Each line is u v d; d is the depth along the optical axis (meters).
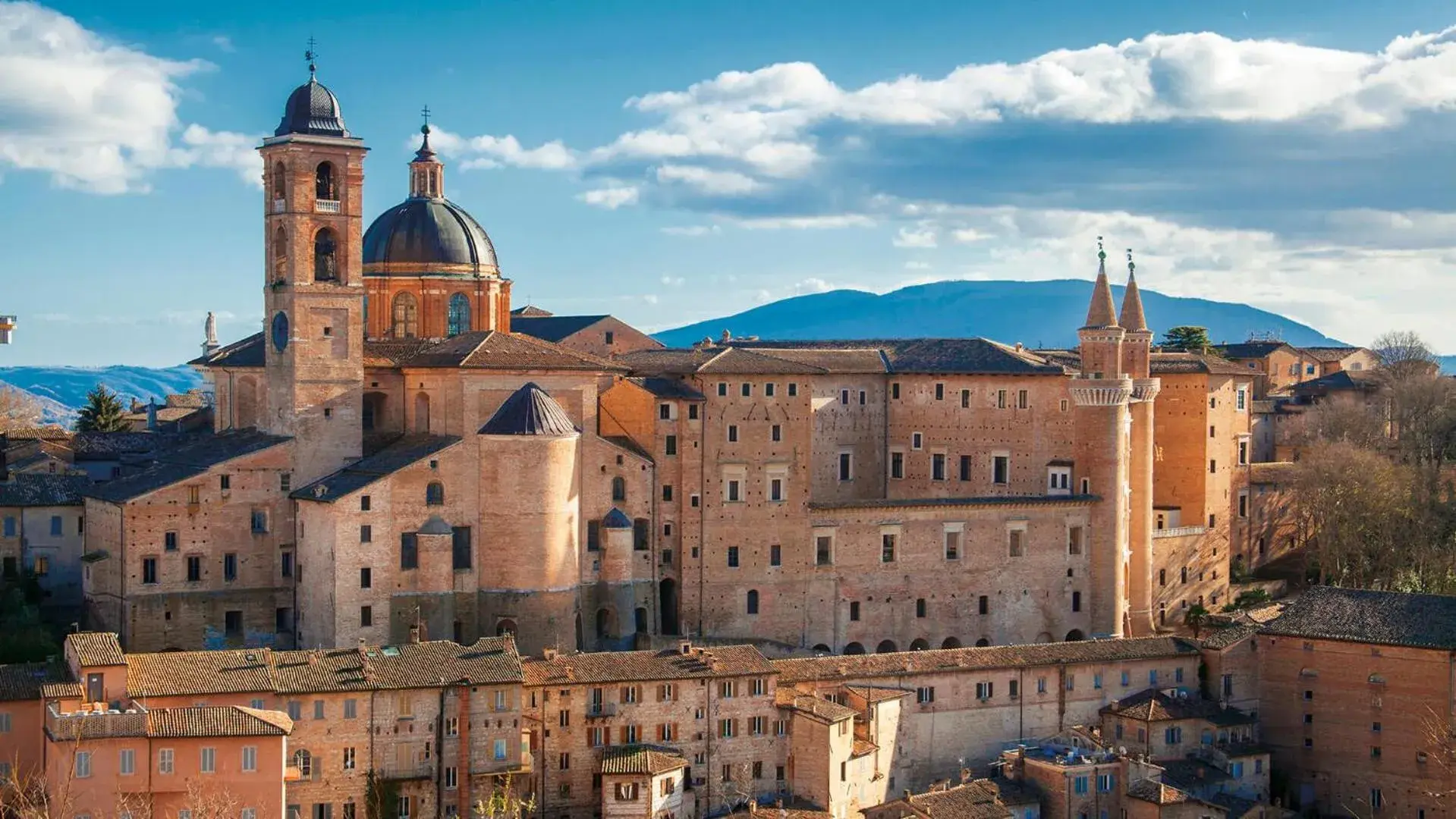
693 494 164.38
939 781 147.00
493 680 130.25
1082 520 178.50
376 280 178.62
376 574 149.00
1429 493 198.25
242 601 153.12
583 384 159.88
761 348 188.38
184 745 117.00
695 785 138.00
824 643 168.38
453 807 129.12
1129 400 180.75
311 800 125.56
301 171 155.75
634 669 137.62
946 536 173.00
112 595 150.88
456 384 156.50
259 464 153.75
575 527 155.50
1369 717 154.00
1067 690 155.62
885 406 187.25
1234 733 155.38
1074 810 142.00
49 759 117.69
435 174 186.12
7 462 181.25
